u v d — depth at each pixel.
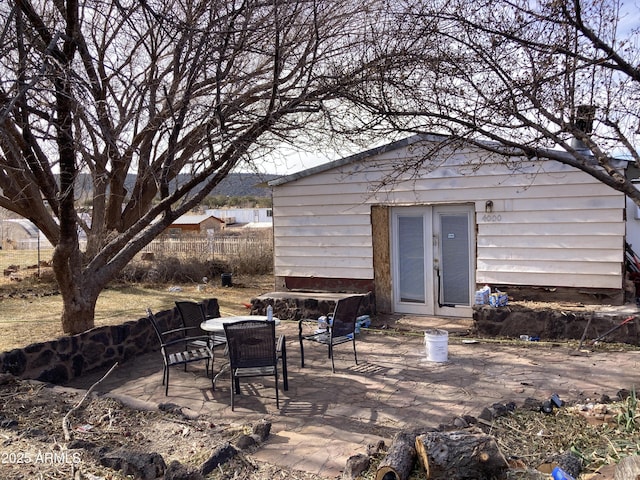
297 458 4.27
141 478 3.75
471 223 9.73
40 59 6.28
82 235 21.30
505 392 5.91
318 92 7.09
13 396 5.53
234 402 5.87
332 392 6.13
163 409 5.27
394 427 4.98
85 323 8.36
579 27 4.81
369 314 10.32
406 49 5.88
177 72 7.38
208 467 3.93
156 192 11.16
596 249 8.53
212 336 6.95
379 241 10.51
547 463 3.84
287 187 11.33
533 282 9.03
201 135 8.09
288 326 9.98
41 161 7.87
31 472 3.84
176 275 16.53
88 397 5.59
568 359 7.15
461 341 8.40
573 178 8.62
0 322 9.98
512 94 5.11
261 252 18.67
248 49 7.03
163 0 7.38
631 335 7.66
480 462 3.63
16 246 30.20
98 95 7.30
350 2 8.09
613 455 4.07
